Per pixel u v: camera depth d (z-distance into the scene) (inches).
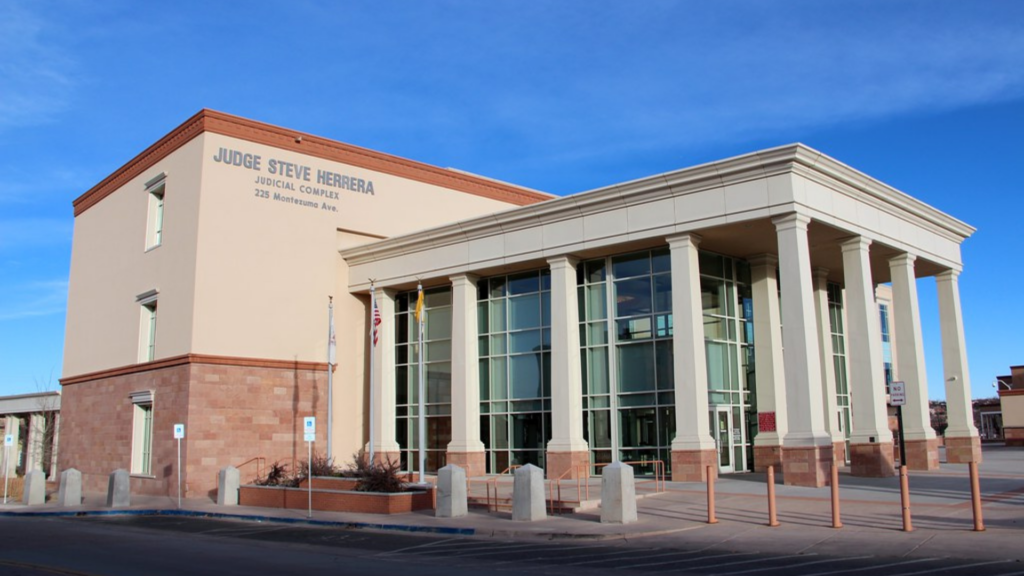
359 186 1523.1
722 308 1195.3
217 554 640.4
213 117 1346.0
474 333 1330.0
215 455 1267.2
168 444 1288.1
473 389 1315.2
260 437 1318.9
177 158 1403.8
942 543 570.6
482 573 514.3
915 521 672.4
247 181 1373.0
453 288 1344.7
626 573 503.8
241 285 1339.8
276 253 1390.3
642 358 1157.1
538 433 1263.5
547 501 875.4
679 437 1058.1
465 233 1323.8
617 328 1189.7
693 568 516.4
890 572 478.9
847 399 1427.2
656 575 493.7
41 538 777.6
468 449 1284.4
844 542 595.2
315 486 1027.9
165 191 1430.9
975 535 596.4
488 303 1358.3
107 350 1561.3
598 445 1193.4
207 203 1320.1
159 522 948.0
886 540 594.2
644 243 1135.6
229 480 1111.6
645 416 1146.0
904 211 1211.9
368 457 1396.4
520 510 775.7
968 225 1375.5
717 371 1165.1
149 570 550.3
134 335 1466.5
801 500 831.7
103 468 1493.6
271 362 1349.7
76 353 1689.2
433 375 1416.1
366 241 1525.6
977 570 474.9
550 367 1257.4
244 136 1379.2
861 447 1052.5
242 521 938.7
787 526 680.4
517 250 1255.5
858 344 1081.4
